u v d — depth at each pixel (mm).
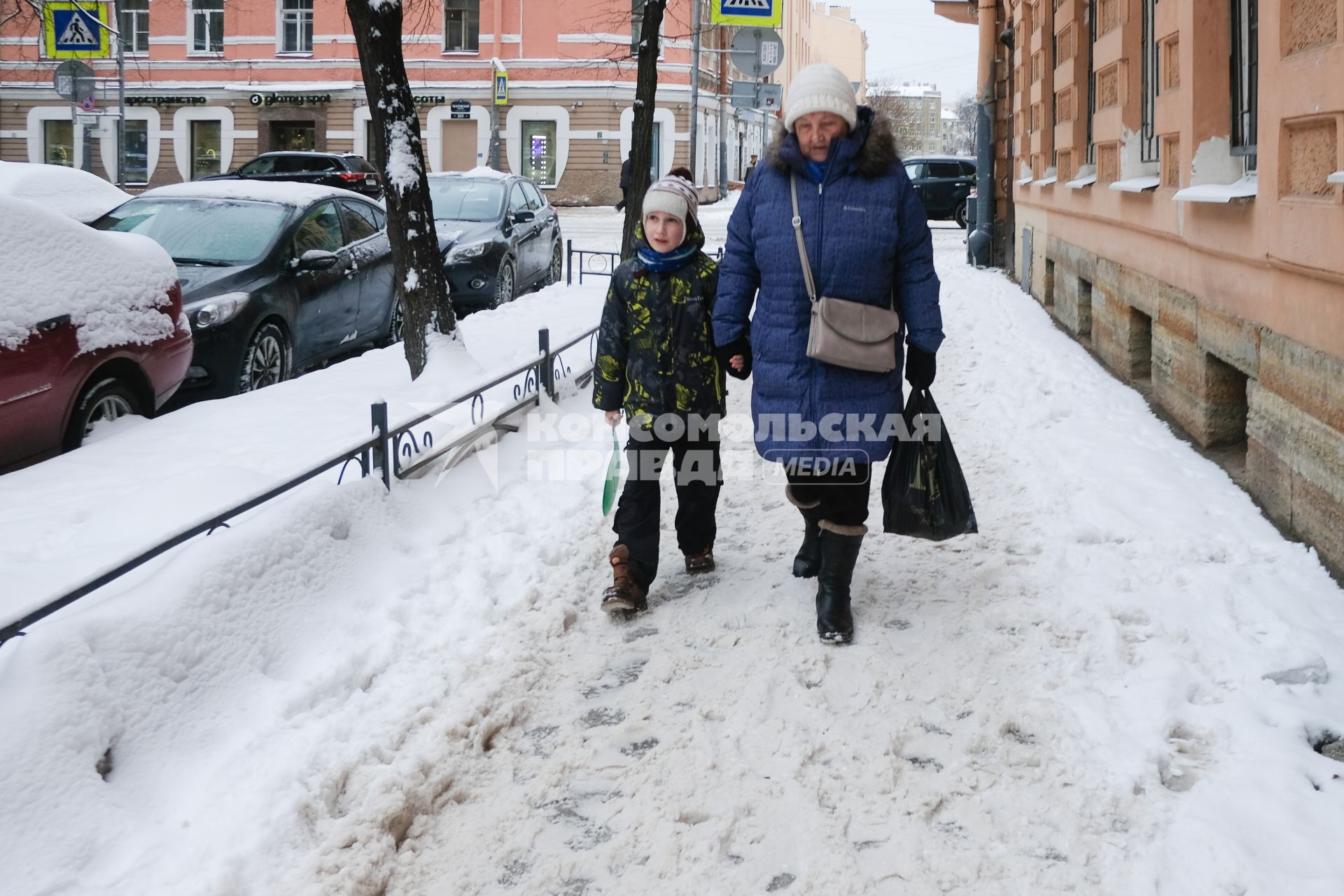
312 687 4008
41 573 4566
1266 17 5406
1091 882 3021
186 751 3613
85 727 3377
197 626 3975
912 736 3797
